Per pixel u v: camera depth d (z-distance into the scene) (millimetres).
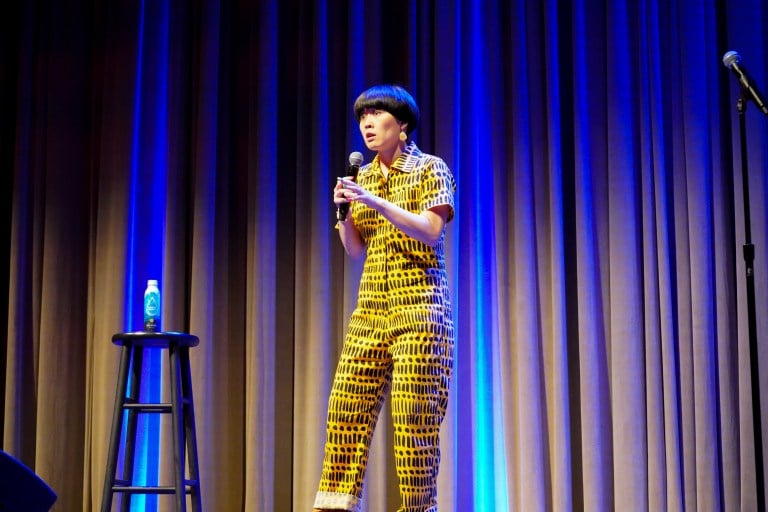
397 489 4004
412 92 4164
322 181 4129
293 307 4223
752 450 3814
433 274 2857
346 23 4324
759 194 3959
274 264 4121
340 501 2877
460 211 4094
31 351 4211
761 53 4066
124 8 4312
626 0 4180
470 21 4219
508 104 4223
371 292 2932
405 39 4301
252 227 4188
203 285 4098
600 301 4016
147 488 3301
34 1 4457
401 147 3014
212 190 4191
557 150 4078
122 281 4109
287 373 4172
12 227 4270
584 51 4160
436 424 2814
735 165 4016
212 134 4223
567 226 4133
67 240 4258
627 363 3895
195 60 4367
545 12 4184
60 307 4195
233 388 4168
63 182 4293
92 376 4121
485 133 4188
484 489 3973
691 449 3836
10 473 1714
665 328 3902
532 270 4023
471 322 4039
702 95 4031
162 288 4172
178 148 4273
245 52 4430
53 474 4078
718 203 3994
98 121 4383
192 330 4086
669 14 4172
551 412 3982
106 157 4234
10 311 4195
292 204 4289
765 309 3904
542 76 4195
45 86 4395
